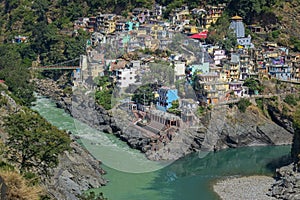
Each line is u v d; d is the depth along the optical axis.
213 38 122.31
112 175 68.56
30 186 24.70
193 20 143.62
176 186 68.62
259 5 140.50
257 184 73.50
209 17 141.12
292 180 70.31
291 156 85.88
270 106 103.06
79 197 52.19
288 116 100.69
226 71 107.56
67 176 61.53
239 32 130.75
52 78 138.75
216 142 87.50
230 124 94.88
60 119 101.31
